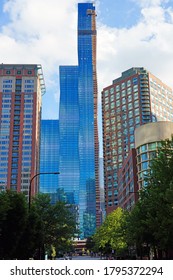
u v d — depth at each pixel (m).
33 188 175.25
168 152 34.12
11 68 193.00
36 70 193.62
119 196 153.12
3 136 181.88
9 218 34.50
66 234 59.75
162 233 32.28
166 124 106.75
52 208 58.97
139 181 106.56
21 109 186.75
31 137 182.25
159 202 32.34
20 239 38.88
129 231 46.59
